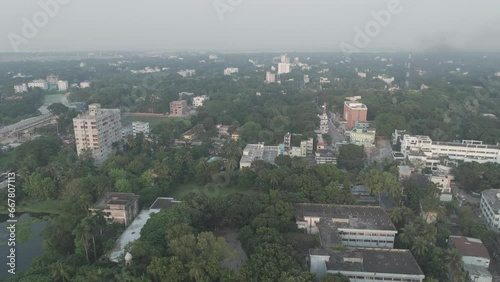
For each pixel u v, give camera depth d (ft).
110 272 409.28
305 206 602.44
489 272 468.75
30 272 428.56
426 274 453.17
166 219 529.86
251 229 517.96
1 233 602.03
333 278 398.01
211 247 451.94
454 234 573.33
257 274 408.05
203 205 575.38
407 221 553.64
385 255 473.26
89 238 471.62
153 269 413.59
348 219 553.23
